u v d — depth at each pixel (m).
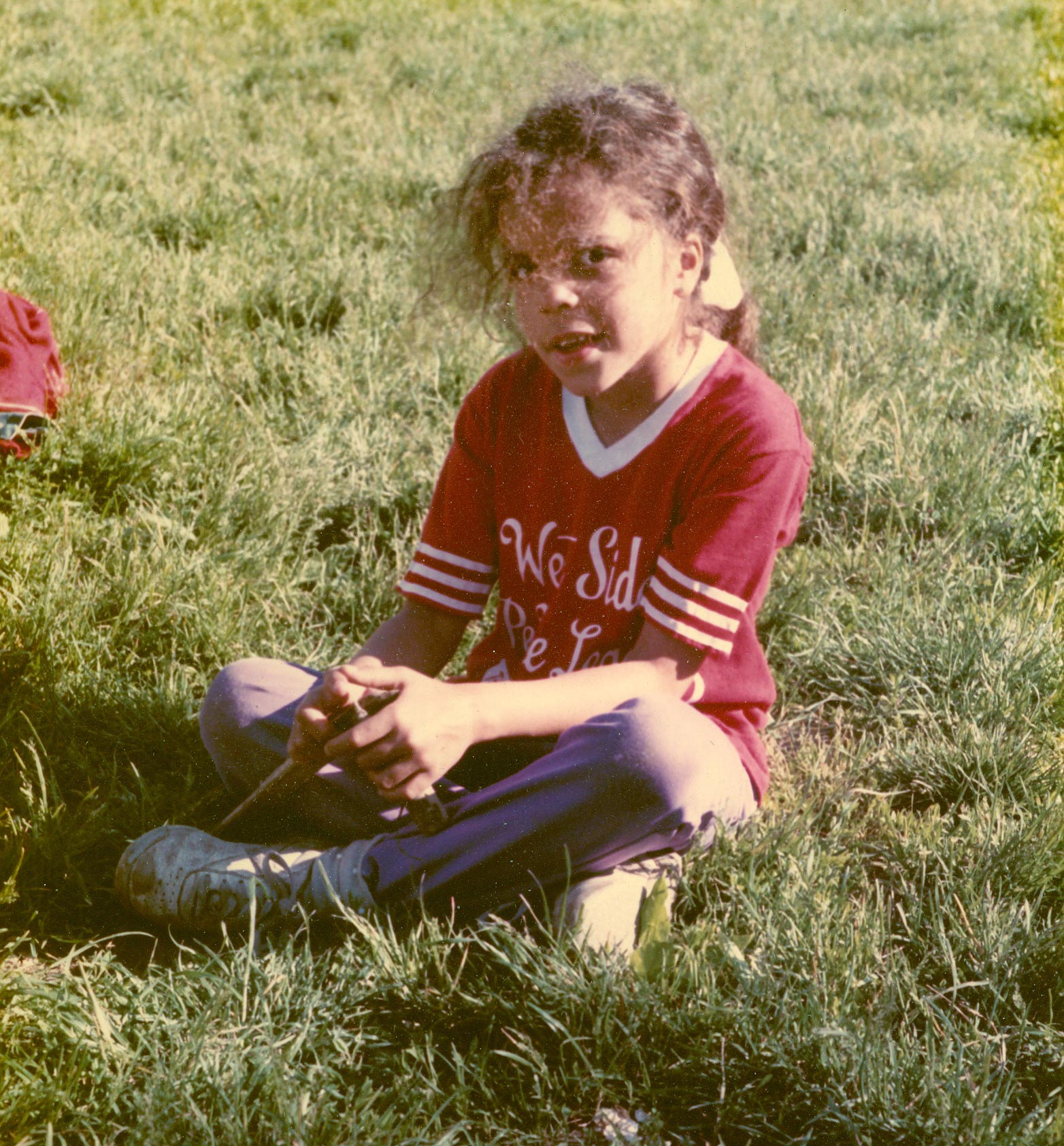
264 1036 1.71
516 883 1.90
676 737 1.79
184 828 1.98
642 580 2.00
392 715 1.72
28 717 2.39
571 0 11.39
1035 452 3.66
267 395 3.85
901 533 3.25
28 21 8.87
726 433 1.91
